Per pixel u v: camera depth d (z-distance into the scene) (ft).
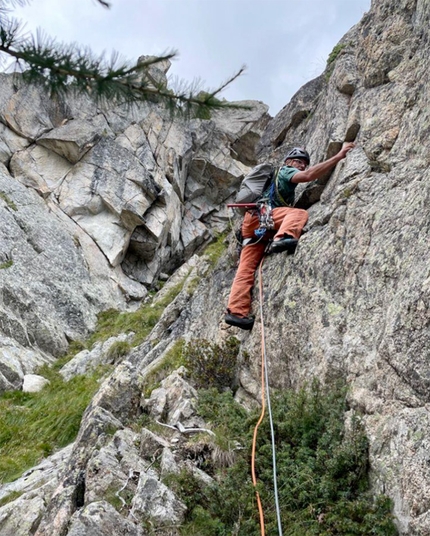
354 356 17.56
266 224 23.99
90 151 76.74
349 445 15.69
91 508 15.21
